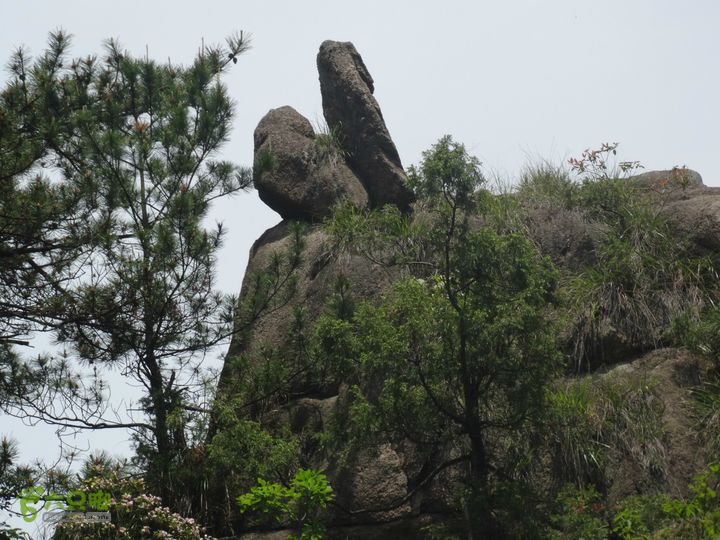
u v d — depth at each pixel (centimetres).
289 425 2533
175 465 2422
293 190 2986
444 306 2180
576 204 2764
